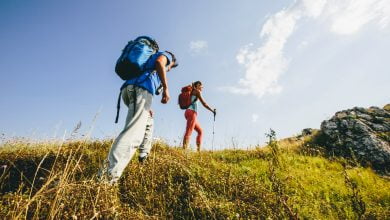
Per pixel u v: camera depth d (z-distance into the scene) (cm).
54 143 581
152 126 447
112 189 323
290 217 338
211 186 427
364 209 362
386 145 886
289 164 668
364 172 651
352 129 1001
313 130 1201
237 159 702
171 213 354
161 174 434
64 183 306
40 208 298
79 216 281
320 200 434
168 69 436
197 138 845
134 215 305
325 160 766
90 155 508
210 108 824
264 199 385
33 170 472
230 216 340
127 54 402
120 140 365
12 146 580
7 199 316
